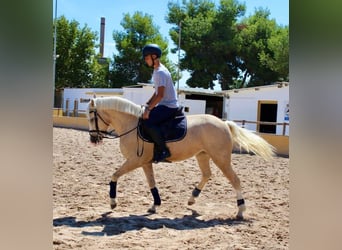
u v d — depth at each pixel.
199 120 5.21
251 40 36.47
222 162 5.12
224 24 37.09
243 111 21.34
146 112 4.96
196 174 8.22
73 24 36.09
